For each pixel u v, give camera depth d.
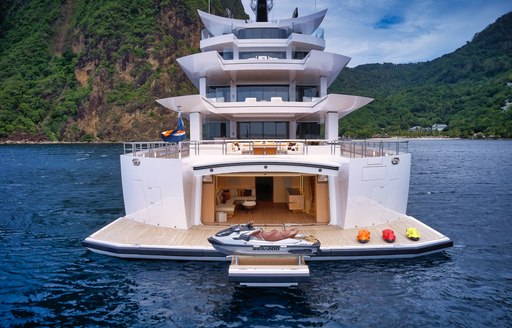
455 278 12.86
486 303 11.30
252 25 26.50
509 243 17.34
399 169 15.73
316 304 11.08
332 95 18.31
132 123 174.50
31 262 14.72
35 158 82.81
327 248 13.18
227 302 11.19
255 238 11.98
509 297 11.67
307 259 13.23
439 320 10.39
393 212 15.90
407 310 10.82
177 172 14.82
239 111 21.28
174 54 194.25
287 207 18.98
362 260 13.80
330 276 12.70
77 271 13.52
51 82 192.50
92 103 179.88
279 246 11.73
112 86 184.00
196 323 10.17
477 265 14.21
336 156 16.75
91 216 24.06
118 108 177.88
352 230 15.02
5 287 12.38
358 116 197.88
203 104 19.58
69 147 135.50
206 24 26.97
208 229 15.23
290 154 17.89
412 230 14.27
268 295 11.55
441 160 72.50
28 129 171.62
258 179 22.94
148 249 13.39
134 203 15.97
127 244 13.72
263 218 16.94
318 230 15.05
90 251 15.66
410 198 30.80
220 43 24.53
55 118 179.75
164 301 11.25
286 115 22.75
